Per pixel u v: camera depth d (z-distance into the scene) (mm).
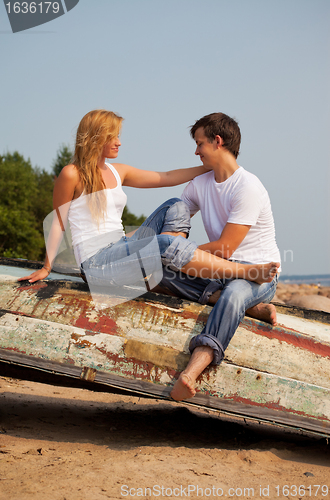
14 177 34281
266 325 2973
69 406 4039
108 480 2189
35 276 3193
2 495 1971
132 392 3059
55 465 2363
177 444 2947
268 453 2824
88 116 3193
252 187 3127
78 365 2842
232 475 2393
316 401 2785
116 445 2838
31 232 31328
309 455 2889
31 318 2959
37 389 4676
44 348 2873
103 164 3357
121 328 2924
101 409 4031
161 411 4141
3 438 2801
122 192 3359
